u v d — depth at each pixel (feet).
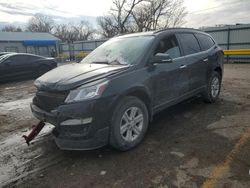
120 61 12.05
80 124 9.23
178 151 10.56
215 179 8.33
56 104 9.95
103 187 8.30
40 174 9.37
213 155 10.02
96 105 9.30
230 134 12.05
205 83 16.74
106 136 9.84
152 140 11.83
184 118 14.84
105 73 10.28
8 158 10.87
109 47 14.20
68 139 9.51
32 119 16.74
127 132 10.73
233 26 58.44
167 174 8.82
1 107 20.54
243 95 20.24
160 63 12.10
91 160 10.17
